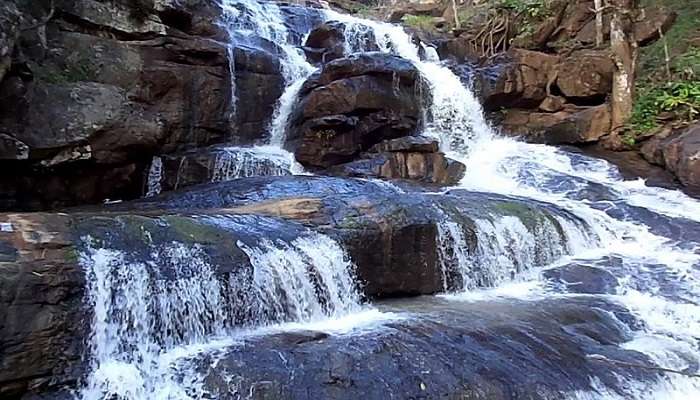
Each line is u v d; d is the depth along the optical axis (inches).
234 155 501.4
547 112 679.7
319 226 322.0
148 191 494.9
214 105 549.6
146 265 244.7
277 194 413.1
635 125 609.3
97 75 463.5
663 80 647.8
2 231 225.3
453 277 349.7
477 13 868.0
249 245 281.0
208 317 255.4
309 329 265.0
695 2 725.3
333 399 202.5
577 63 674.2
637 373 236.2
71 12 460.4
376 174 503.5
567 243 395.9
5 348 199.5
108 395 209.8
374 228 327.6
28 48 422.9
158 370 218.8
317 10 789.2
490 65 700.0
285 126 582.2
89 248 236.4
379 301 322.3
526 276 370.3
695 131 553.0
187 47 535.2
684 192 512.4
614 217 437.4
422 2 1057.5
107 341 226.4
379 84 560.4
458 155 598.5
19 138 395.2
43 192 428.5
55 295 215.0
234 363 220.4
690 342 271.7
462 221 358.6
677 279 341.4
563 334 263.7
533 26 768.9
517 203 409.4
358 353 227.0
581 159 589.3
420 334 250.5
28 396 203.0
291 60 654.5
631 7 711.7
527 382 219.1
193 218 292.4
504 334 255.3
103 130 440.1
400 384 210.8
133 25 502.3
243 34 633.0
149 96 499.2
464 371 220.8
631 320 292.4
